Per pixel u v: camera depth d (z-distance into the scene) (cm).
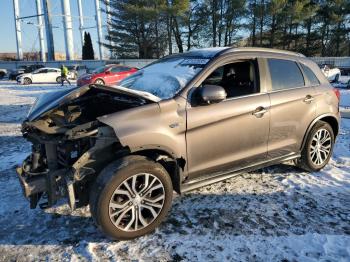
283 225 363
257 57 430
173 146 348
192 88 370
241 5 4634
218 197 426
